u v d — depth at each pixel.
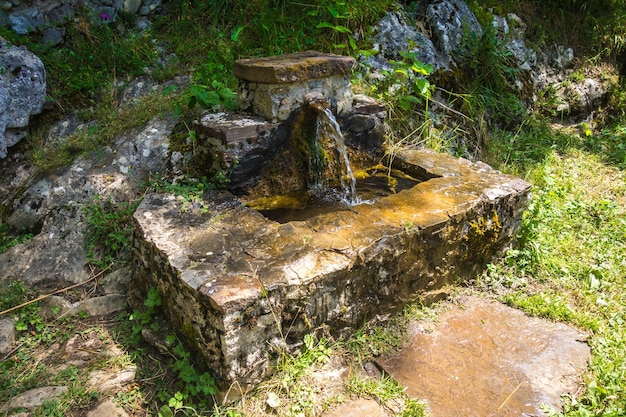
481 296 2.96
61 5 4.02
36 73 3.55
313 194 3.18
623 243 3.42
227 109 3.24
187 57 4.19
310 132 3.12
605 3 6.06
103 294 2.85
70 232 3.07
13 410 2.17
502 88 4.81
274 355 2.25
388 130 3.91
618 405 2.23
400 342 2.58
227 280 2.13
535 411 2.21
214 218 2.61
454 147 4.28
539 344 2.60
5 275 2.91
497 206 2.97
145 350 2.48
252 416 2.14
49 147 3.59
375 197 3.11
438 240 2.69
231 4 4.54
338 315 2.43
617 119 5.75
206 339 2.15
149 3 4.46
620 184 4.20
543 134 4.88
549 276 3.09
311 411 2.18
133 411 2.20
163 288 2.41
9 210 3.28
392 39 4.38
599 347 2.55
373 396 2.28
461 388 2.32
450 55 4.61
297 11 4.45
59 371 2.38
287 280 2.16
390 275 2.57
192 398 2.22
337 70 3.12
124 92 3.93
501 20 5.27
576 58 5.76
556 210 3.64
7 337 2.55
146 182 3.29
